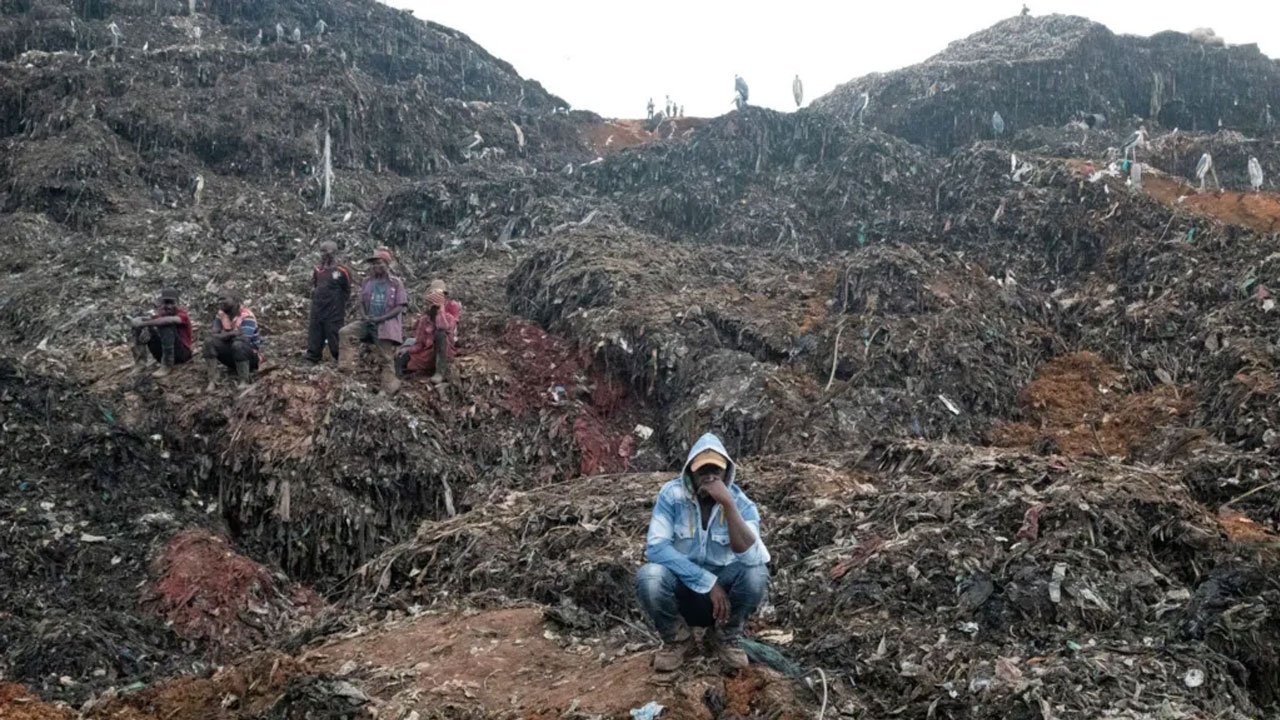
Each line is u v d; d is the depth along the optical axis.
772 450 10.98
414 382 11.57
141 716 5.72
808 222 19.80
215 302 14.74
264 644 7.69
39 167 20.31
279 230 18.52
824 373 12.30
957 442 11.31
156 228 18.05
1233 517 8.32
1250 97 31.36
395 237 19.72
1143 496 6.95
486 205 20.23
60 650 6.89
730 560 5.15
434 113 27.58
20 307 14.87
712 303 13.55
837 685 5.20
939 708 5.04
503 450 11.13
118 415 10.31
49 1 30.53
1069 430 11.61
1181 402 11.53
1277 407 10.02
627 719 4.89
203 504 9.62
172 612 7.83
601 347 12.49
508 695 5.48
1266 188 22.34
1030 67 29.75
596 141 32.66
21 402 9.79
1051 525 6.62
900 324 12.84
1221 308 13.19
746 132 22.22
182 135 22.64
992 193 18.27
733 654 5.27
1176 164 23.16
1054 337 13.36
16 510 8.55
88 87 23.42
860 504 7.62
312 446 9.77
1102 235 16.16
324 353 12.58
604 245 15.52
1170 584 6.23
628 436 11.86
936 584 6.13
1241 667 5.41
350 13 35.97
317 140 24.14
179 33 31.02
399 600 7.36
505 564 7.55
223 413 10.27
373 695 5.56
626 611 6.82
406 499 9.90
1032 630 5.68
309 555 9.30
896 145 21.03
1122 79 30.91
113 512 8.94
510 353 12.64
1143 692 5.01
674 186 20.73
